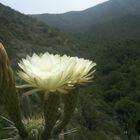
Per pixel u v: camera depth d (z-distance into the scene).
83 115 21.64
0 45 1.80
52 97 1.74
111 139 27.83
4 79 1.79
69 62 1.64
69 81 1.70
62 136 1.91
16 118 1.84
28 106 1.97
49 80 1.61
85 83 1.76
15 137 1.89
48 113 1.78
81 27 179.62
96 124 24.81
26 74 1.65
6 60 1.81
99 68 58.88
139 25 140.38
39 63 1.70
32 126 1.90
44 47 58.78
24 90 1.72
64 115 1.93
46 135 1.84
